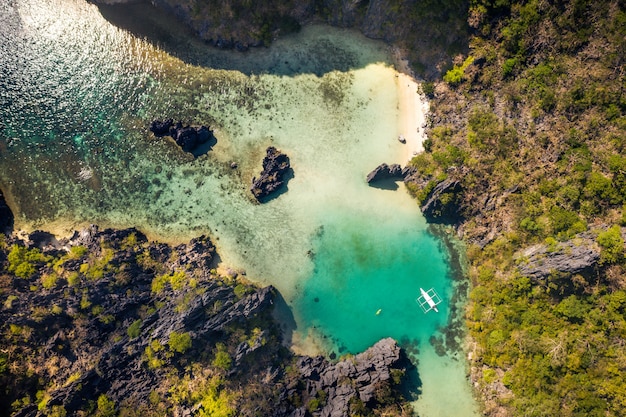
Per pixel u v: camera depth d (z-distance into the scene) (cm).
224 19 7112
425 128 6875
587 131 5856
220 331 6100
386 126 6950
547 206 5956
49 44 7612
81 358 6088
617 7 5678
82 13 7631
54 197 7131
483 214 6384
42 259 6600
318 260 6644
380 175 6712
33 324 6122
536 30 6153
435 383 6191
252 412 5812
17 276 6425
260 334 6156
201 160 7069
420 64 6962
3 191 7194
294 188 6856
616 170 5541
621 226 5500
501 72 6444
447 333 6341
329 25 7256
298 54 7219
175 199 6988
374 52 7150
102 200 7075
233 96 7194
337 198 6800
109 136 7269
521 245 6072
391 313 6456
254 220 6819
